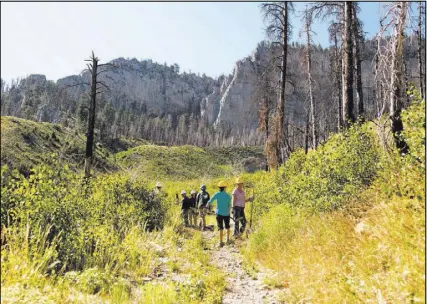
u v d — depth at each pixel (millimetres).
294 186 10195
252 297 5680
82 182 9328
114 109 148875
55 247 6051
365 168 8680
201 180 29531
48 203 6625
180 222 13000
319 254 6062
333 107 26797
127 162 67312
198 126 168000
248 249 8711
